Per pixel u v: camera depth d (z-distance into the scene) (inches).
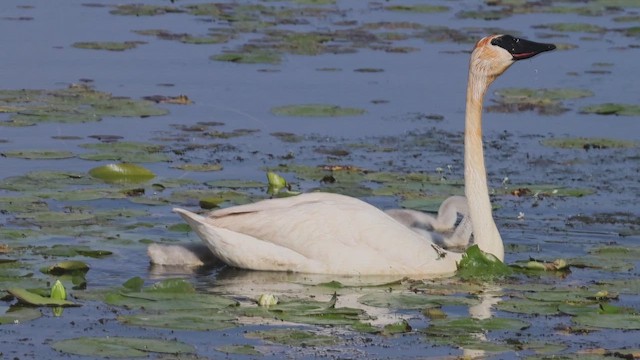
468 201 601.3
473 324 499.8
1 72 981.8
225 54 1085.1
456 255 586.2
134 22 1219.2
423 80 1020.5
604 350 473.4
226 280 561.6
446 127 879.7
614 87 1023.0
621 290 551.2
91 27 1181.1
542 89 1002.1
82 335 478.6
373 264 572.1
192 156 776.9
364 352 468.1
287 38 1173.1
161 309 505.4
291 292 543.2
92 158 751.1
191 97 936.3
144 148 783.1
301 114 887.1
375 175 743.1
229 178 729.0
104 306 510.9
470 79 606.9
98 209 657.0
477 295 543.8
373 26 1249.4
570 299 535.8
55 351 456.4
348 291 547.2
